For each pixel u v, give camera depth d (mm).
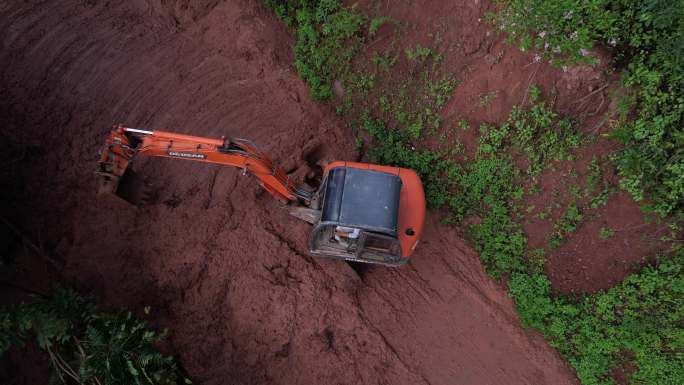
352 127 13281
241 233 11492
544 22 11617
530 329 11445
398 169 10938
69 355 9562
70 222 11406
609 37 11344
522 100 12328
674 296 10938
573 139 12008
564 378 10969
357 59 13555
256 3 13805
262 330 10766
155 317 10727
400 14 13414
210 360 10547
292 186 10797
